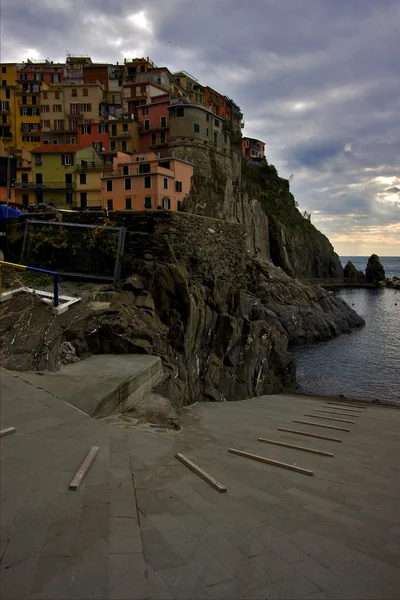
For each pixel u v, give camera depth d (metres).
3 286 15.22
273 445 9.84
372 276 117.38
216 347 22.69
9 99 81.94
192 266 22.83
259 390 24.61
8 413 8.00
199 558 4.35
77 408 9.10
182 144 62.22
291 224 97.69
